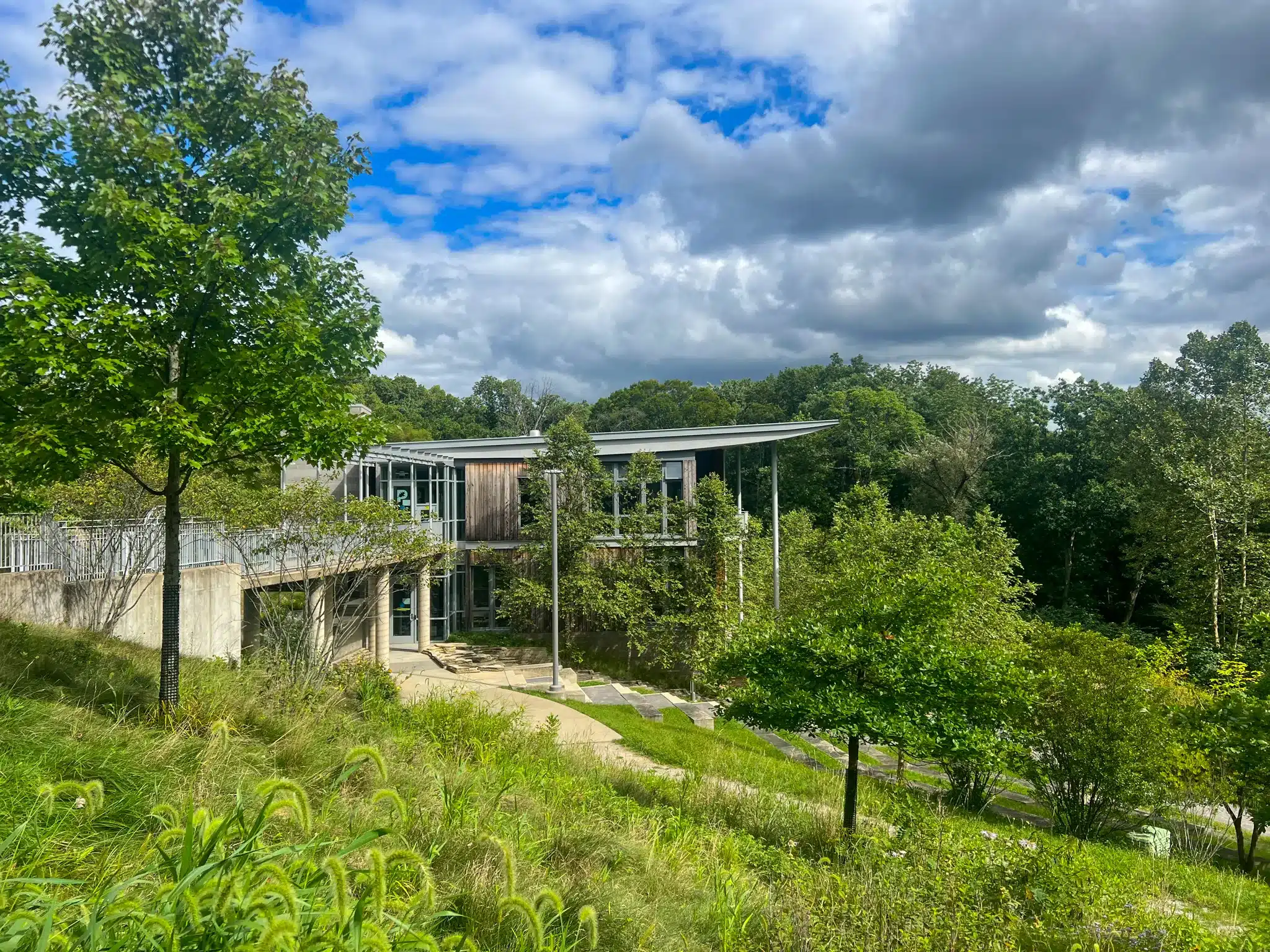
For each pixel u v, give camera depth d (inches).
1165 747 516.7
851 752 362.3
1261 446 1256.2
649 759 546.0
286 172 279.3
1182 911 291.4
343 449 307.4
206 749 198.2
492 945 132.7
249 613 752.3
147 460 543.2
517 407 2962.6
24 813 124.0
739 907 197.0
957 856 265.6
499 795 224.4
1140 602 1676.9
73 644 349.1
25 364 234.2
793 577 1068.5
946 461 1759.4
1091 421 1769.2
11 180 257.0
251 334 286.2
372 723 361.4
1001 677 358.9
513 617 1035.9
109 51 260.5
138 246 239.8
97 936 72.2
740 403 2992.1
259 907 70.7
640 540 999.0
